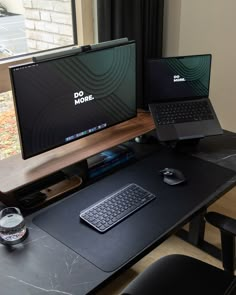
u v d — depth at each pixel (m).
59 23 2.32
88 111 1.63
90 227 1.31
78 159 1.55
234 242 1.43
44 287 1.08
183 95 1.85
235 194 2.61
